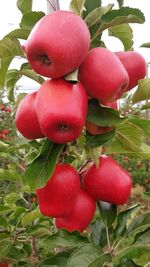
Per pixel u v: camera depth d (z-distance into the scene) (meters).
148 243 0.55
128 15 0.46
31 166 0.45
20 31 0.48
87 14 0.49
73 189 0.50
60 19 0.42
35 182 0.45
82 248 0.50
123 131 0.51
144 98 0.50
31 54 0.42
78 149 0.54
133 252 0.58
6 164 1.73
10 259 0.73
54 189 0.49
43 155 0.45
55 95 0.42
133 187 2.94
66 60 0.41
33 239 0.72
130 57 0.50
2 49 0.49
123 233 0.57
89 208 0.53
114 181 0.52
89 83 0.44
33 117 0.46
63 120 0.41
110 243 0.59
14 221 0.75
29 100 0.47
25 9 0.53
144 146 0.55
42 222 0.77
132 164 2.97
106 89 0.44
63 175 0.50
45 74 0.43
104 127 0.48
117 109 0.49
